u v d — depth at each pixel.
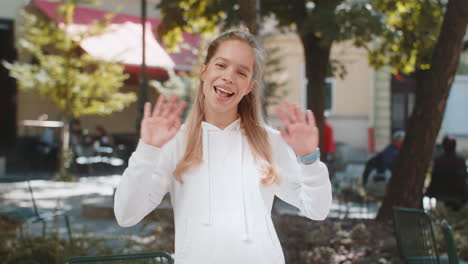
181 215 1.77
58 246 4.34
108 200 7.76
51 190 10.20
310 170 1.79
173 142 1.87
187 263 1.72
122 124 16.42
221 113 1.87
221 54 1.84
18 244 4.36
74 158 13.58
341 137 18.06
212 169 1.79
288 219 6.24
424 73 6.36
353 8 6.16
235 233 1.71
